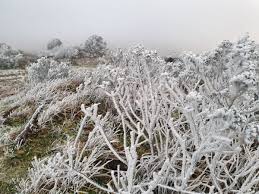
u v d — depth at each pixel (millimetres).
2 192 2834
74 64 19438
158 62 3568
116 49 5512
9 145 3615
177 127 2863
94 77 5289
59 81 5852
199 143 2258
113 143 3367
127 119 3826
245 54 2207
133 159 2076
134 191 2293
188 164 2404
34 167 2955
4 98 6941
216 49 2469
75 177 2730
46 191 2723
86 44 26422
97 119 2439
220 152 2150
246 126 2141
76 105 4375
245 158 2672
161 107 2912
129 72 4180
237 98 2258
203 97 2617
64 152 2924
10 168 3195
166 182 2482
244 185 2166
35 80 7801
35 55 27859
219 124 2055
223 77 2555
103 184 2799
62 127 3873
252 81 1979
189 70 2867
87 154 3174
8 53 24031
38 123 3945
